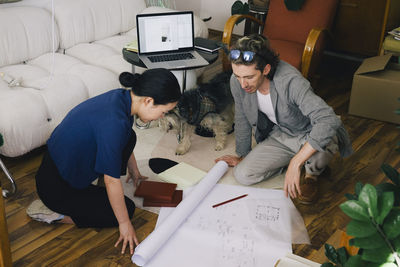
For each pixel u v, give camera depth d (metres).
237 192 1.99
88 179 1.65
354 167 2.30
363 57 3.83
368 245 0.59
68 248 1.67
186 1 4.49
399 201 0.76
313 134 1.67
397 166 2.32
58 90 2.29
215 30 4.57
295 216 1.86
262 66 1.65
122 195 1.56
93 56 2.78
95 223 1.74
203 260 1.58
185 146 2.34
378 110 2.77
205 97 2.21
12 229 1.75
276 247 1.67
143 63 2.37
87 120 1.49
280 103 1.83
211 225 1.76
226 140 2.52
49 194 1.65
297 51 2.94
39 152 2.33
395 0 3.10
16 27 2.57
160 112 1.51
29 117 2.10
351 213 0.58
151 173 2.16
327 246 0.93
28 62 2.67
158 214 1.87
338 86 3.35
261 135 2.10
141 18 2.45
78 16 2.90
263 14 3.62
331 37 3.11
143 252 1.54
